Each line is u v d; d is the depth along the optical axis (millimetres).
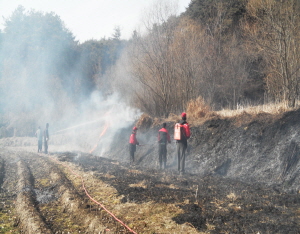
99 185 7395
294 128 7355
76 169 9891
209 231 4172
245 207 5168
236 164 8156
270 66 12250
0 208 6031
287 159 6793
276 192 5949
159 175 8688
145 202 5723
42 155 15930
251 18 16172
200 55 18047
